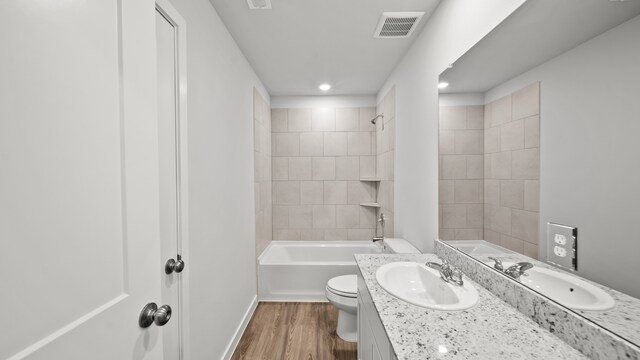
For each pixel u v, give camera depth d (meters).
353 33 2.04
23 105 0.45
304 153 3.67
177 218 1.23
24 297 0.45
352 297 2.08
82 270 0.54
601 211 0.73
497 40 1.17
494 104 1.20
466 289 1.16
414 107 2.15
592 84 0.75
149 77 0.74
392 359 0.81
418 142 2.07
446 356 0.74
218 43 1.75
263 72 2.80
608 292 0.71
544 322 0.88
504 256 1.14
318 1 1.66
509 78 1.11
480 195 1.31
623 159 0.67
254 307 2.64
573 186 0.81
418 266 1.50
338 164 3.67
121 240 0.65
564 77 0.84
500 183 1.18
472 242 1.38
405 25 1.94
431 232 1.84
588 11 0.76
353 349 2.04
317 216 3.68
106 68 0.61
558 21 0.86
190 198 1.34
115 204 0.63
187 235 1.28
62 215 0.51
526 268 1.01
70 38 0.52
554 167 0.89
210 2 1.64
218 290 1.71
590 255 0.76
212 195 1.62
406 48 2.28
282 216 3.69
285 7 1.71
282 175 3.68
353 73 2.86
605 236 0.72
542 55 0.93
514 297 1.03
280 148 3.67
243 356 1.95
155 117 0.77
